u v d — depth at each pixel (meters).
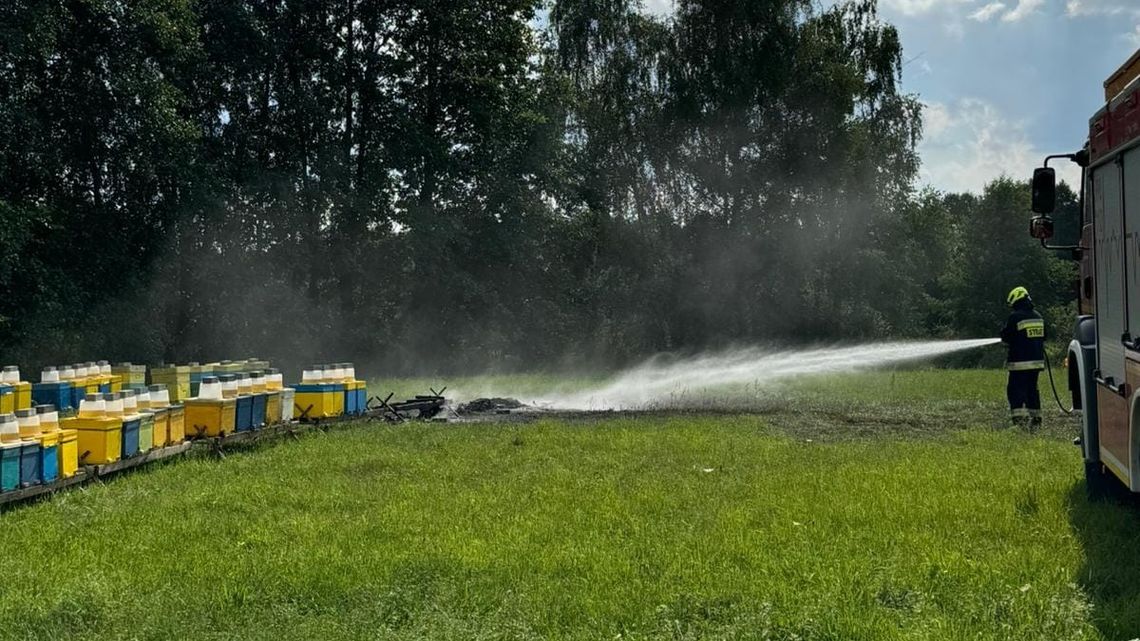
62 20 30.64
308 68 42.12
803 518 9.35
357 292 45.41
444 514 9.76
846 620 6.22
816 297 48.91
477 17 43.84
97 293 34.34
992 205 61.84
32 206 30.36
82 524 9.55
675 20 49.66
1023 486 10.68
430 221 41.91
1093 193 9.23
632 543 8.42
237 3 38.22
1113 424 8.66
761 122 48.69
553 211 49.53
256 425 15.38
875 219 48.62
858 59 50.44
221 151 39.34
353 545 8.43
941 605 6.75
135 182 35.50
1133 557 7.79
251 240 40.69
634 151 51.59
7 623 6.53
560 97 48.25
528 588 7.15
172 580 7.48
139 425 12.67
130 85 31.20
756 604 6.64
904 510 9.57
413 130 41.78
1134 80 7.64
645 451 14.02
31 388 16.28
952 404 20.91
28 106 31.03
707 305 49.12
